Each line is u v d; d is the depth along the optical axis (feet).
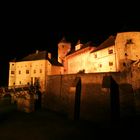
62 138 92.79
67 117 128.06
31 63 200.64
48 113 141.79
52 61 208.03
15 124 116.37
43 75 189.26
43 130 104.37
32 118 128.98
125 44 134.72
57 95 144.97
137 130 88.53
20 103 155.33
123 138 86.12
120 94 102.12
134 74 100.12
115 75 107.55
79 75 126.82
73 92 122.83
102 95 108.27
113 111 104.68
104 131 97.25
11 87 179.11
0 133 101.50
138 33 134.62
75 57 193.47
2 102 181.78
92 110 113.80
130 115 97.19
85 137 92.32
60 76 144.25
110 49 147.74
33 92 159.74
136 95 97.55
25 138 93.91
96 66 161.17
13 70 213.25
